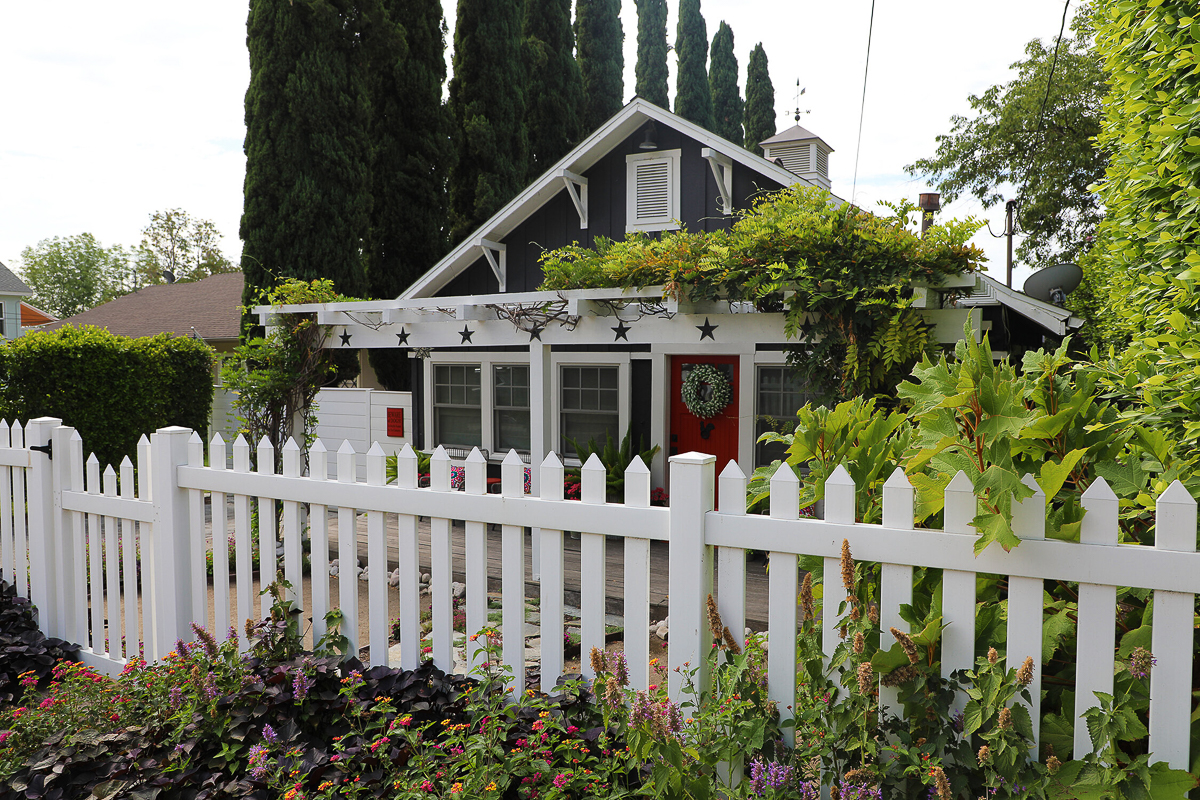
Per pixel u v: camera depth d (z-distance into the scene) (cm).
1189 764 169
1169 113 264
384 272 1491
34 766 244
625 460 934
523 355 1036
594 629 249
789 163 1191
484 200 1579
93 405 1000
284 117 1234
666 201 929
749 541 219
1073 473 212
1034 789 172
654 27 2486
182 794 241
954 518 191
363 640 538
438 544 277
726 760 212
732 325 625
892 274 535
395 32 1316
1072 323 683
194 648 290
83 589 393
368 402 1172
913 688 192
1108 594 176
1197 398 206
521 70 1717
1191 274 220
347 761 235
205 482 335
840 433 249
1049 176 1944
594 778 211
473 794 209
